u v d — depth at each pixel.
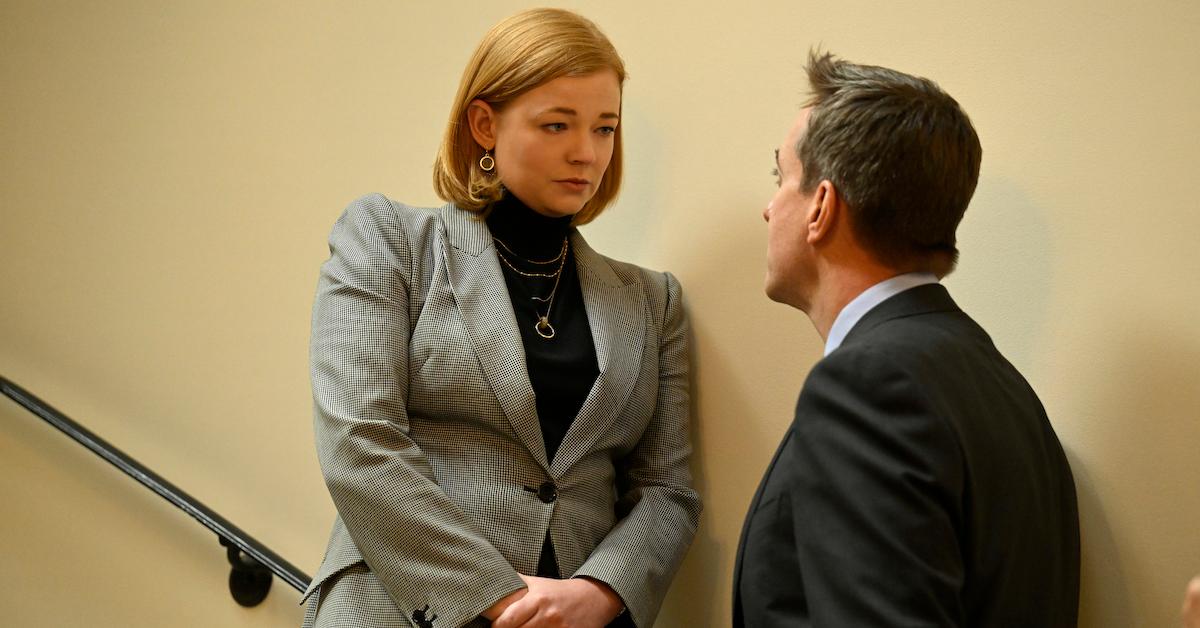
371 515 1.67
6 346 3.05
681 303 2.12
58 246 3.01
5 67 3.07
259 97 2.74
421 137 2.48
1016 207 1.77
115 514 2.88
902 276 1.44
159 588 2.81
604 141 1.91
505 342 1.80
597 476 1.88
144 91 2.91
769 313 2.04
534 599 1.66
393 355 1.77
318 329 1.81
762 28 2.07
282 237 2.68
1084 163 1.71
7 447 3.01
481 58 1.90
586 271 1.98
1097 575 1.68
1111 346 1.67
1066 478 1.53
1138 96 1.66
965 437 1.26
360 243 1.86
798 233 1.50
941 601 1.17
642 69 2.23
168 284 2.85
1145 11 1.66
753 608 1.35
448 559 1.65
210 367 2.77
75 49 3.01
